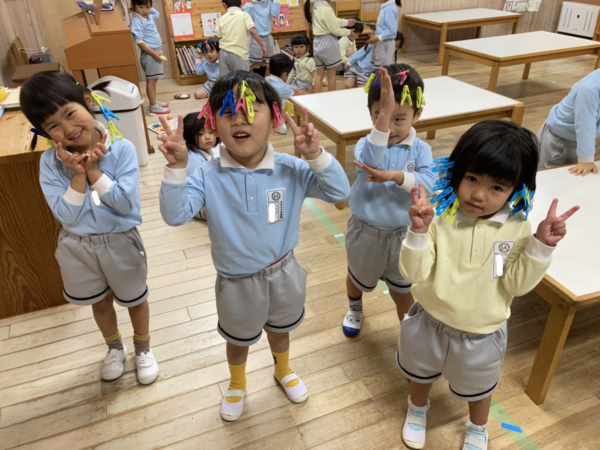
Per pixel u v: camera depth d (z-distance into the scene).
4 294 2.05
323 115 3.07
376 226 1.61
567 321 1.48
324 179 1.19
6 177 1.83
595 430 1.57
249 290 1.34
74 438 1.58
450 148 3.81
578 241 1.75
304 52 4.96
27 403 1.70
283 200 1.26
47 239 2.01
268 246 1.28
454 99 3.30
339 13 6.06
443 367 1.37
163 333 2.01
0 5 4.27
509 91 5.21
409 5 6.91
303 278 1.45
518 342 1.93
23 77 3.21
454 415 1.63
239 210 1.23
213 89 1.12
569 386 1.73
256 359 1.87
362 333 2.00
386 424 1.61
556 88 5.29
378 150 1.39
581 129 2.21
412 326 1.38
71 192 1.35
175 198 1.12
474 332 1.25
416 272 1.16
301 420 1.63
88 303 1.60
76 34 3.43
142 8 4.36
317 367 1.83
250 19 4.74
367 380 1.78
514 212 1.16
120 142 1.47
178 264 2.46
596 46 4.68
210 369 1.84
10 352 1.92
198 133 2.50
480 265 1.18
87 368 1.85
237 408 1.63
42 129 1.29
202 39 5.57
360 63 4.83
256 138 1.12
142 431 1.60
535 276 1.12
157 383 1.78
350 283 1.90
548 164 2.57
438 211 1.15
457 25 6.20
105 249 1.51
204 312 2.13
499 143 1.02
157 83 5.83
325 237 2.70
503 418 1.61
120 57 3.32
